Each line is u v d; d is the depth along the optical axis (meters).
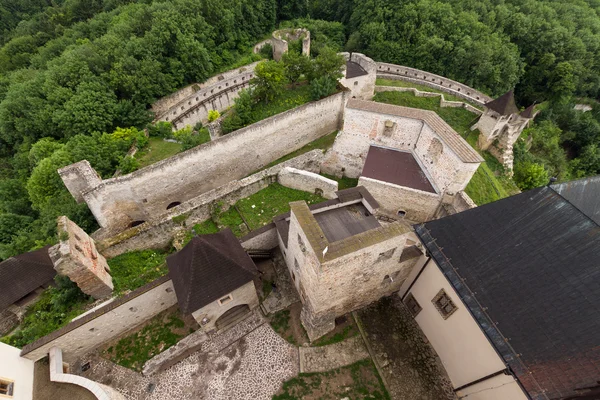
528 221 13.12
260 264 20.84
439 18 45.75
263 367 16.11
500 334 11.43
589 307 10.38
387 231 13.28
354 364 16.09
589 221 11.66
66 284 18.72
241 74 41.19
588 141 46.44
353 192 18.72
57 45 48.88
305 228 12.96
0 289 19.22
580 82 49.78
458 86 40.72
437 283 14.87
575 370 9.66
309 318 16.19
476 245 13.74
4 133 37.25
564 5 56.75
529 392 9.96
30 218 30.36
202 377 15.87
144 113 34.12
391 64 43.84
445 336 15.12
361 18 50.66
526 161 35.78
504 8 50.50
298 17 56.28
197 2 40.31
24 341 16.70
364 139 24.73
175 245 21.53
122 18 45.91
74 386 13.52
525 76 50.69
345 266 13.14
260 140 28.59
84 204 24.22
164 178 24.92
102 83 33.25
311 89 30.78
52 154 29.00
